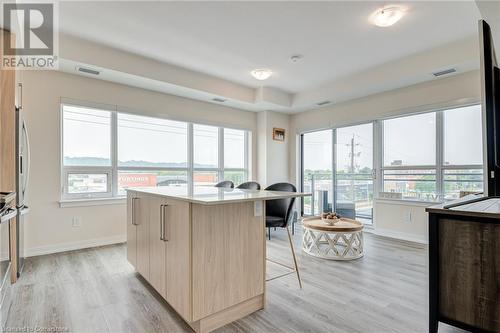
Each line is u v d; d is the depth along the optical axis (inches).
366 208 185.0
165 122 179.0
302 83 184.9
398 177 169.0
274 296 88.0
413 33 117.5
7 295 75.9
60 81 135.8
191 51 136.5
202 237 67.8
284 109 217.2
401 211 163.5
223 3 96.5
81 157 145.3
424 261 122.1
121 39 124.3
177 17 105.8
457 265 58.0
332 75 169.5
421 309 79.3
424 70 136.1
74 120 143.3
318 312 77.8
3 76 90.2
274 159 223.6
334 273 107.7
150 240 88.8
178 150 185.2
